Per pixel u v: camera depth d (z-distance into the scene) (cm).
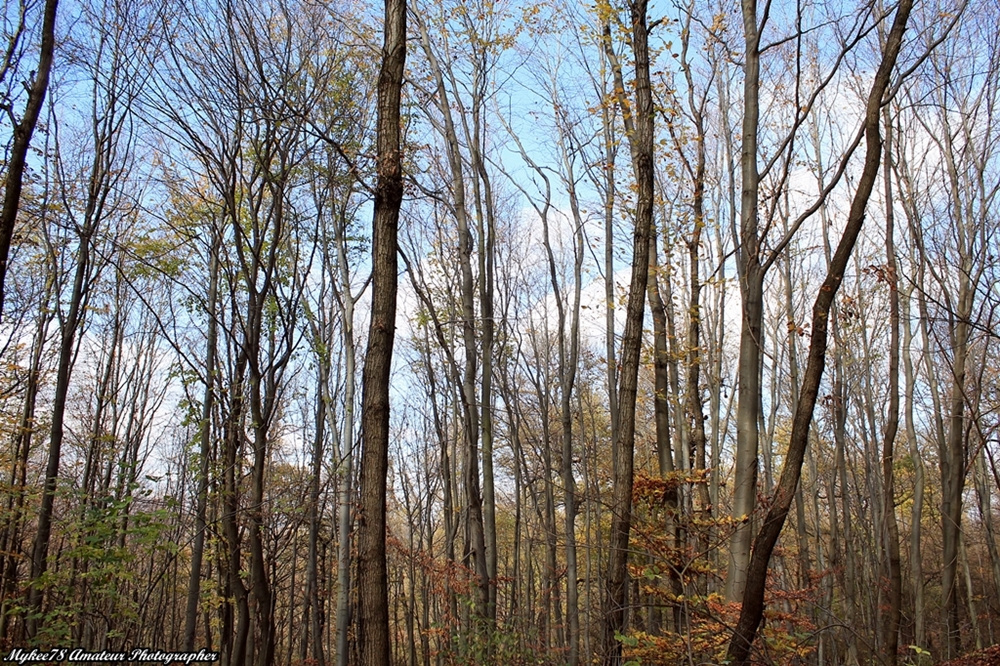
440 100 1489
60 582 900
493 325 1695
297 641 2847
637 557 925
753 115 990
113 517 895
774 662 810
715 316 1852
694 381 1355
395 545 1778
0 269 732
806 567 1706
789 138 958
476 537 1368
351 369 1452
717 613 795
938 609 2203
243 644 1112
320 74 1266
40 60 773
